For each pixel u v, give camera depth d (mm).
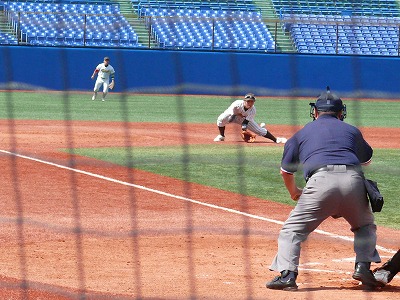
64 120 64125
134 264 20422
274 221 27016
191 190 32812
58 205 28766
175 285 18047
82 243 22859
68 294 16703
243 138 50688
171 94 95312
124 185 33562
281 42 105812
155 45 102250
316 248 23016
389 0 111125
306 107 85125
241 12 109062
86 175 35844
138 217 27078
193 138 52375
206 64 90562
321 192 17625
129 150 43062
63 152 43375
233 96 91188
